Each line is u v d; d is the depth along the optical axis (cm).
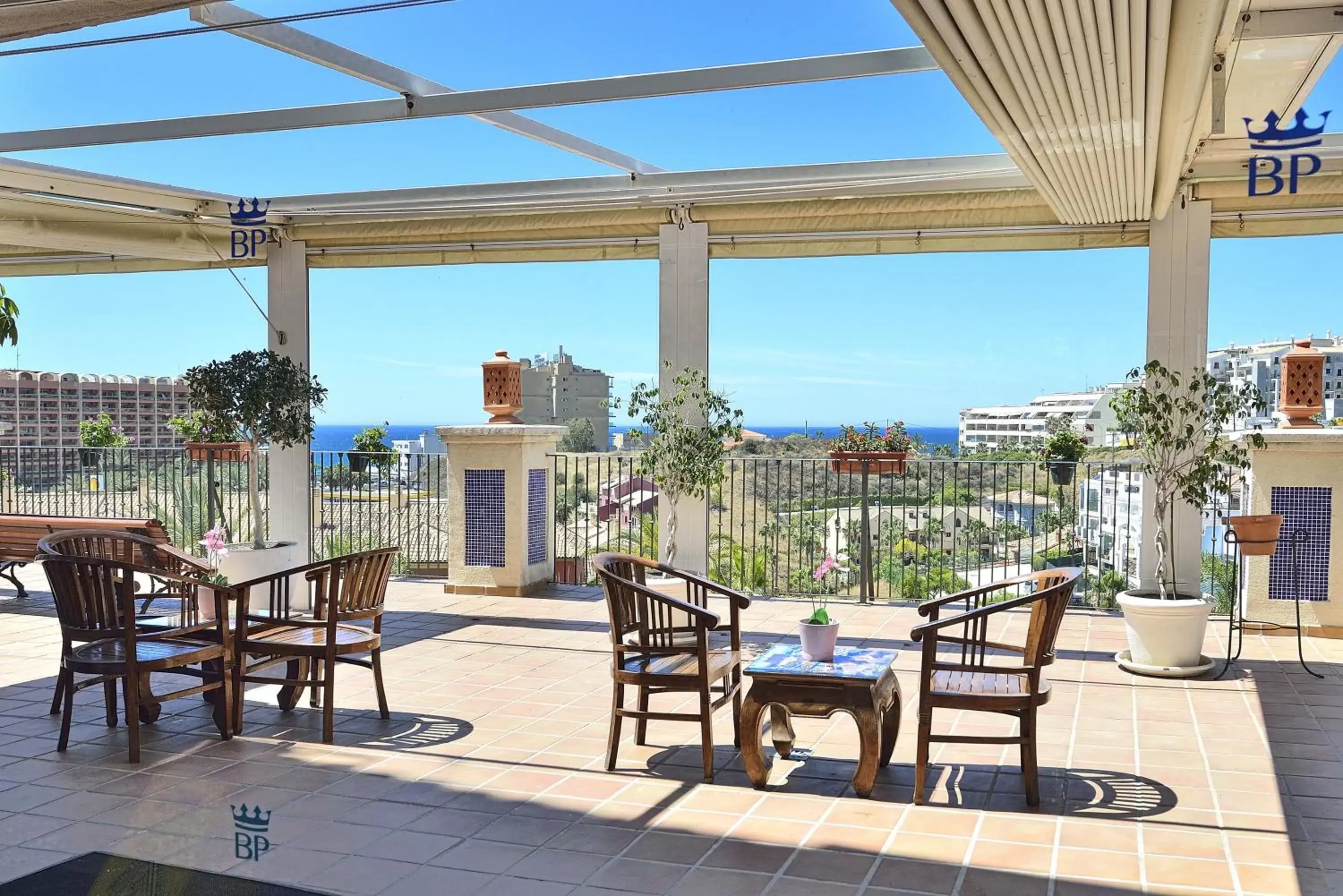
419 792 402
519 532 865
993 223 733
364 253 836
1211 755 446
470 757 447
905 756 450
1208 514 695
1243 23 401
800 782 414
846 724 504
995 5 318
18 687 577
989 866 327
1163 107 438
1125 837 352
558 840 352
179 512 1062
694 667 432
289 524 833
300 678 534
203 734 487
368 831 361
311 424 785
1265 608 698
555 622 761
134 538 517
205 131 564
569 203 726
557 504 943
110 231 729
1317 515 683
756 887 312
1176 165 541
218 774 425
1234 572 602
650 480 891
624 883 316
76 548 501
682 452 763
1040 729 488
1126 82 396
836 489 862
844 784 412
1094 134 470
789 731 446
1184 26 346
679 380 773
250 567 730
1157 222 695
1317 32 395
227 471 977
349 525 991
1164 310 696
